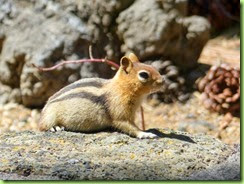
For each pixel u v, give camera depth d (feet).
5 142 26.96
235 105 46.60
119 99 28.55
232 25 65.82
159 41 46.75
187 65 48.96
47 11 47.01
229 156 25.80
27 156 25.04
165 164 24.39
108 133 28.35
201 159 25.07
